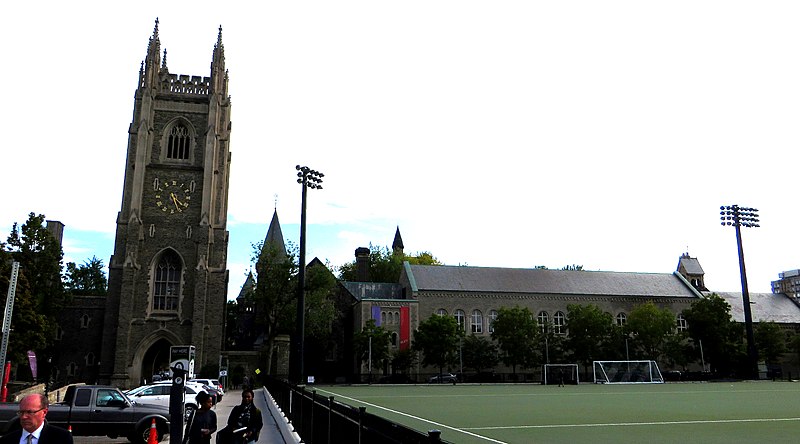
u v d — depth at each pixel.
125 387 71.38
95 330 78.56
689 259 120.19
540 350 91.56
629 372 79.56
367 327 86.88
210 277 78.56
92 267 120.19
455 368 91.69
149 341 74.56
